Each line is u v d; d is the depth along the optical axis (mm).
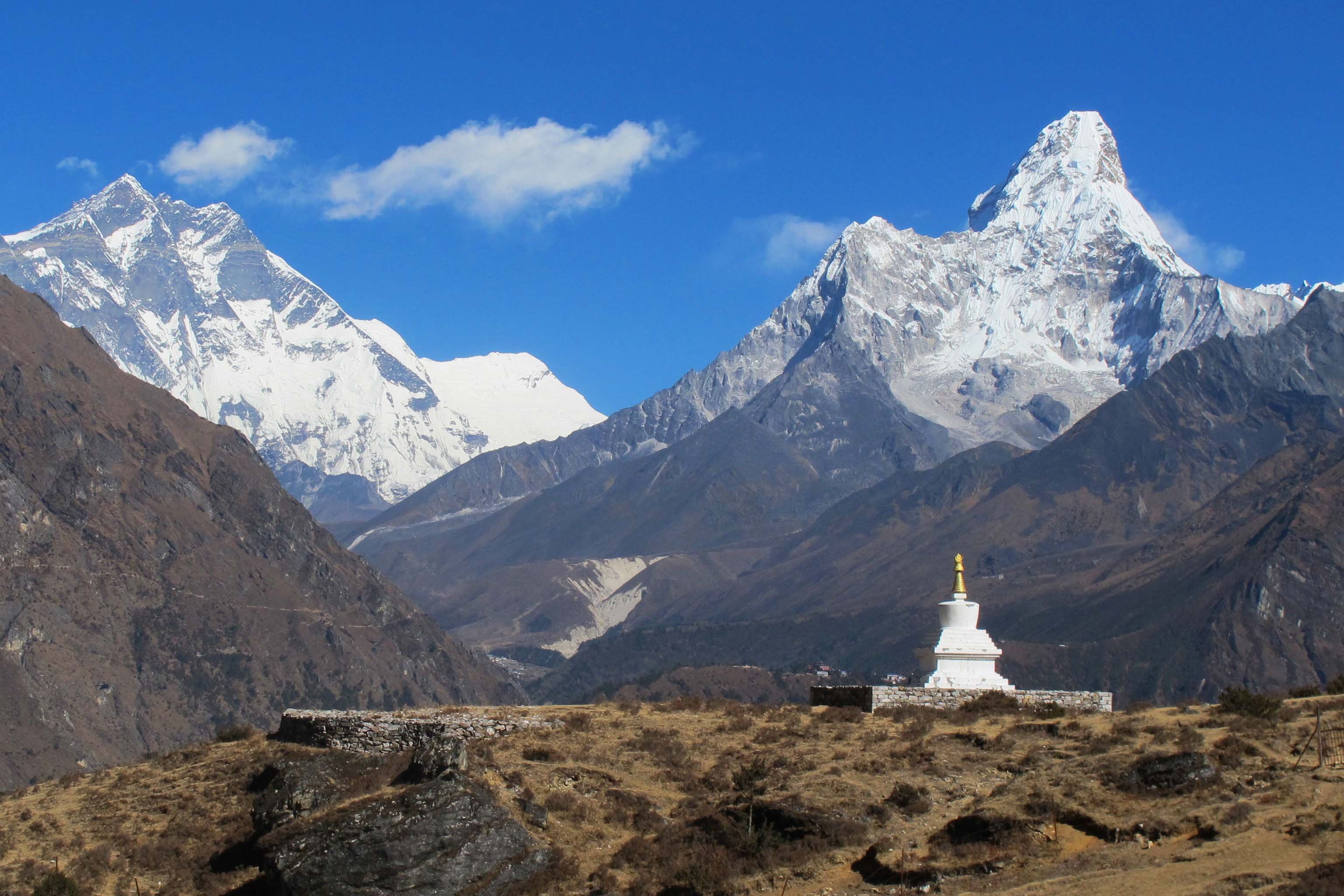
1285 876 48281
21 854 68000
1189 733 62594
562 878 59438
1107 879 51281
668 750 69562
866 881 56156
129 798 72562
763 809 61312
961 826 57719
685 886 57938
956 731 68250
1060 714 70625
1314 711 66312
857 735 69438
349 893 57656
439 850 58844
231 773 72938
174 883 63750
